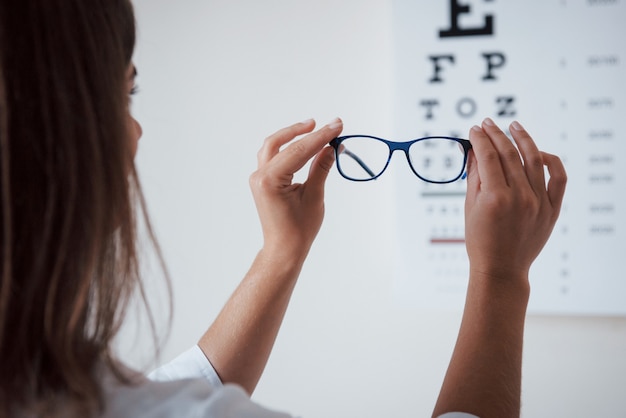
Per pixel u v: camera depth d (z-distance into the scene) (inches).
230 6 48.1
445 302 45.5
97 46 16.4
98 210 15.8
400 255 45.8
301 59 47.3
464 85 44.6
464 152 29.2
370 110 46.5
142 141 49.6
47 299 15.4
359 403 48.2
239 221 49.0
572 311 44.7
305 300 48.5
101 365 16.9
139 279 17.5
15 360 15.5
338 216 47.5
